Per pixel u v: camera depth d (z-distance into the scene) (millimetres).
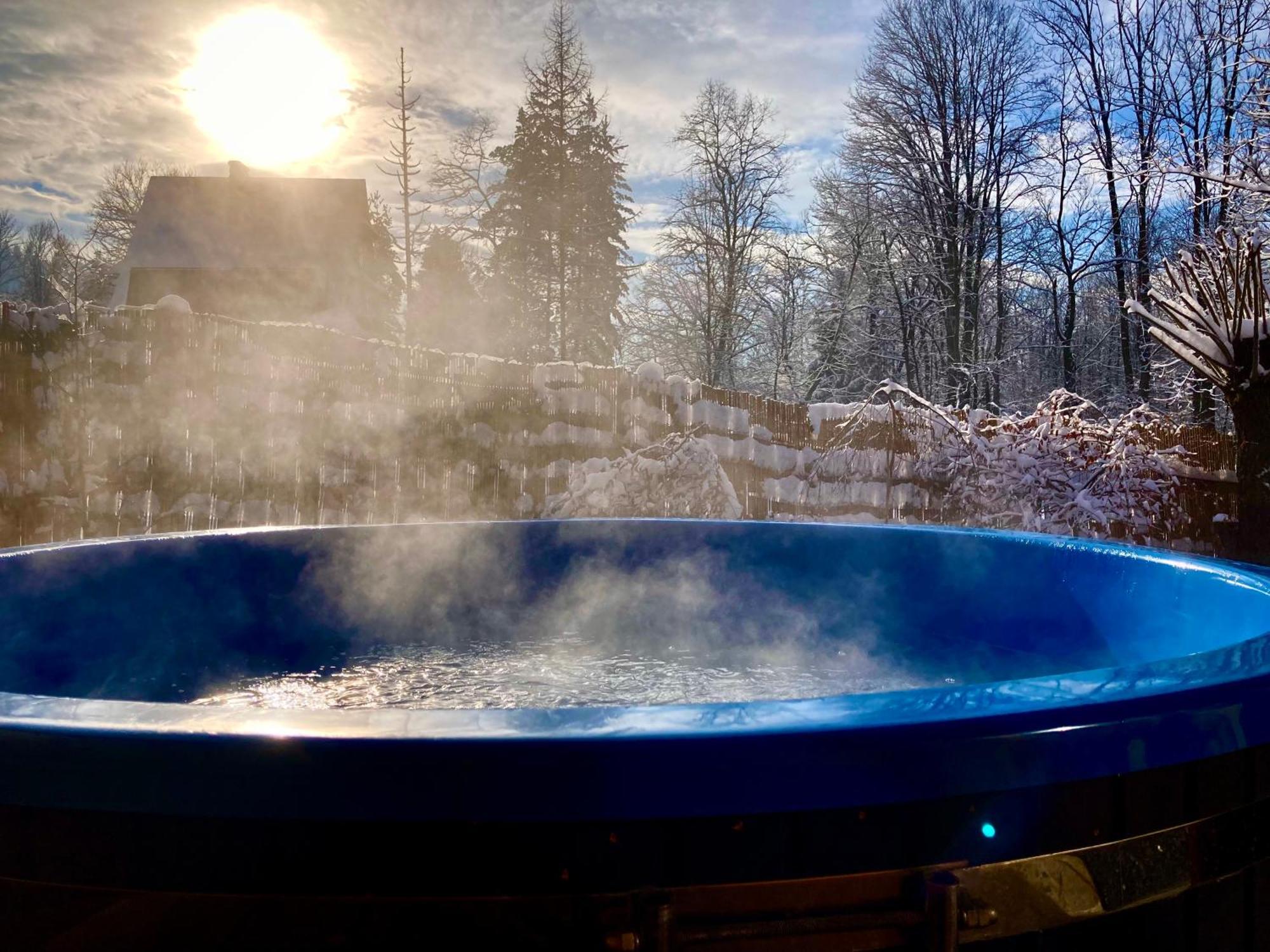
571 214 26156
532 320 26516
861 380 19844
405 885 519
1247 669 676
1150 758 593
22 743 531
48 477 4773
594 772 513
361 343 6137
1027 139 18219
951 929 528
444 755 511
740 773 521
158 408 5324
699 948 516
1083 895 577
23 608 1222
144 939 528
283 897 518
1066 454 6840
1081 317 19078
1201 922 633
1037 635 1655
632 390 7145
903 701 586
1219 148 13219
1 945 542
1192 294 5086
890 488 7211
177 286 26875
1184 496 7062
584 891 521
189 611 1553
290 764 516
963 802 556
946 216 18859
